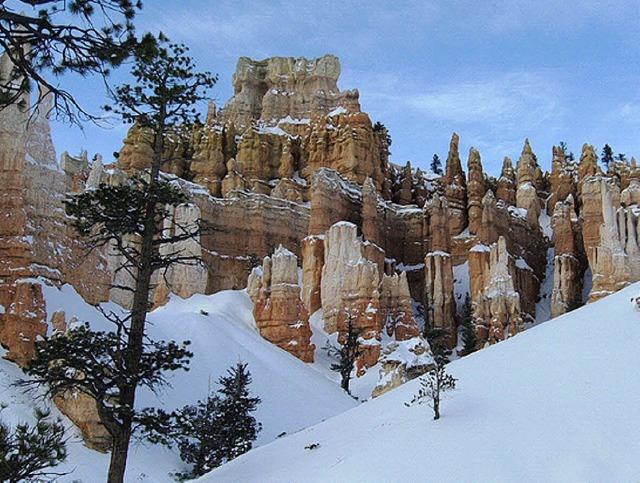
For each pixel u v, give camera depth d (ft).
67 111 49.55
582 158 454.40
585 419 76.28
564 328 110.22
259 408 182.29
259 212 354.13
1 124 172.96
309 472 84.48
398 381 199.82
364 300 286.87
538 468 68.85
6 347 150.41
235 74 520.42
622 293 120.26
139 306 103.14
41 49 48.85
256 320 258.98
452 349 322.55
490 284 324.80
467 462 72.95
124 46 49.52
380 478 74.64
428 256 345.10
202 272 292.81
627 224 309.01
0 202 168.76
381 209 383.24
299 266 354.95
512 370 98.02
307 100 487.61
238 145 430.20
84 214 108.27
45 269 175.22
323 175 344.90
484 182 425.69
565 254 350.64
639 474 64.44
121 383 98.12
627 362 88.84
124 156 382.63
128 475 122.52
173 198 108.78
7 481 57.77
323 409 196.24
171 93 107.65
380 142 451.94
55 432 61.87
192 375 184.96
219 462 139.33
